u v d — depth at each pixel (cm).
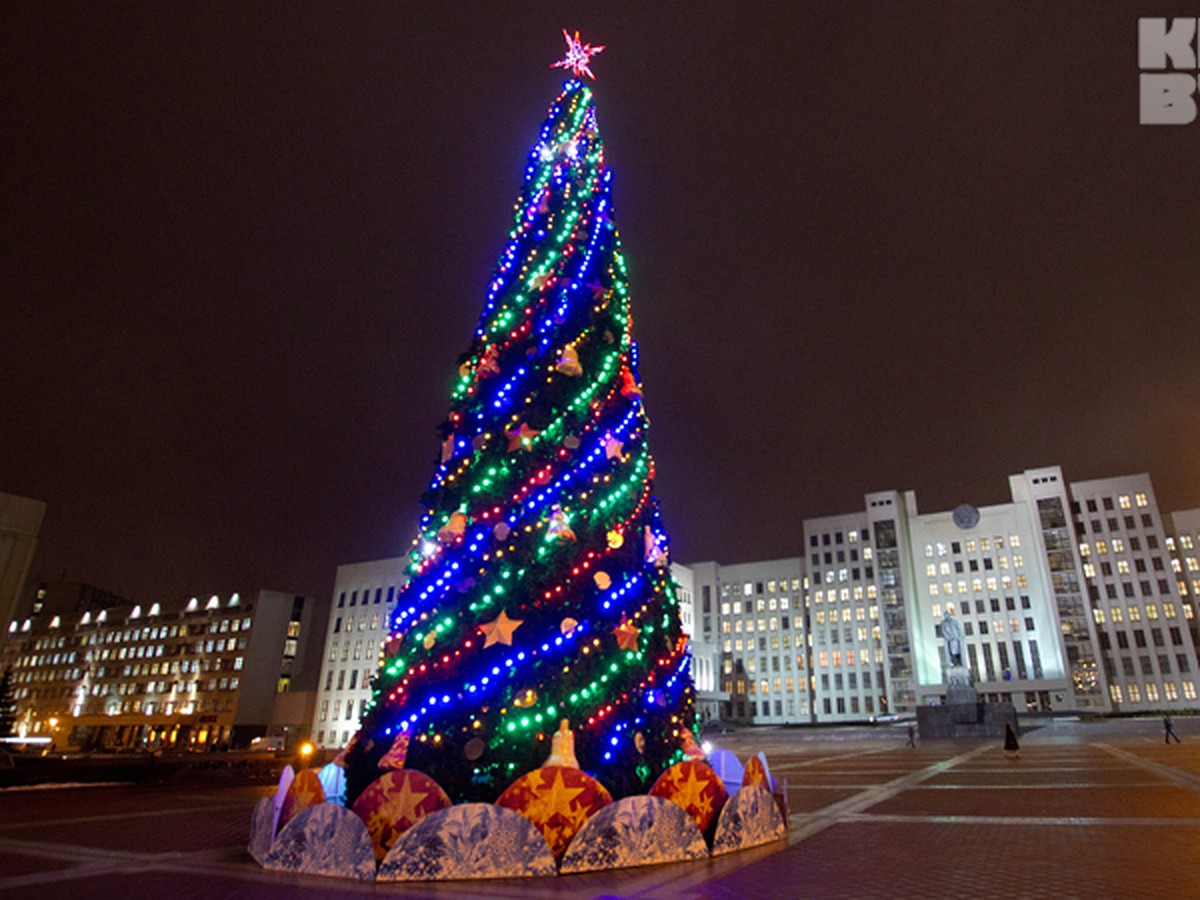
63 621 11150
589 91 1483
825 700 10050
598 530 1035
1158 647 8562
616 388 1180
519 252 1304
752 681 10675
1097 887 694
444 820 757
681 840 845
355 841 759
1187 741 3575
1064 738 4362
